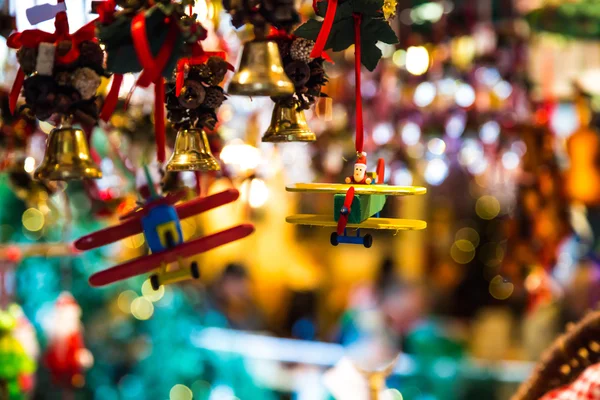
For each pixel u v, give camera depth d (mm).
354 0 1438
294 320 5203
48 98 1364
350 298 4465
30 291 3445
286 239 5215
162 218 1466
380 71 3381
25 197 2324
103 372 3562
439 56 3379
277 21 1341
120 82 1431
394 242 5160
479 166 3439
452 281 4773
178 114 1540
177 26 1231
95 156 2197
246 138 2688
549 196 3346
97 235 1498
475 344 4148
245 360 3613
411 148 3361
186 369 3617
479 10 3420
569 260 3824
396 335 2811
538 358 3750
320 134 3262
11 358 2299
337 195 1439
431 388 3352
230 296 4445
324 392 3404
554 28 3283
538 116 3379
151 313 3766
